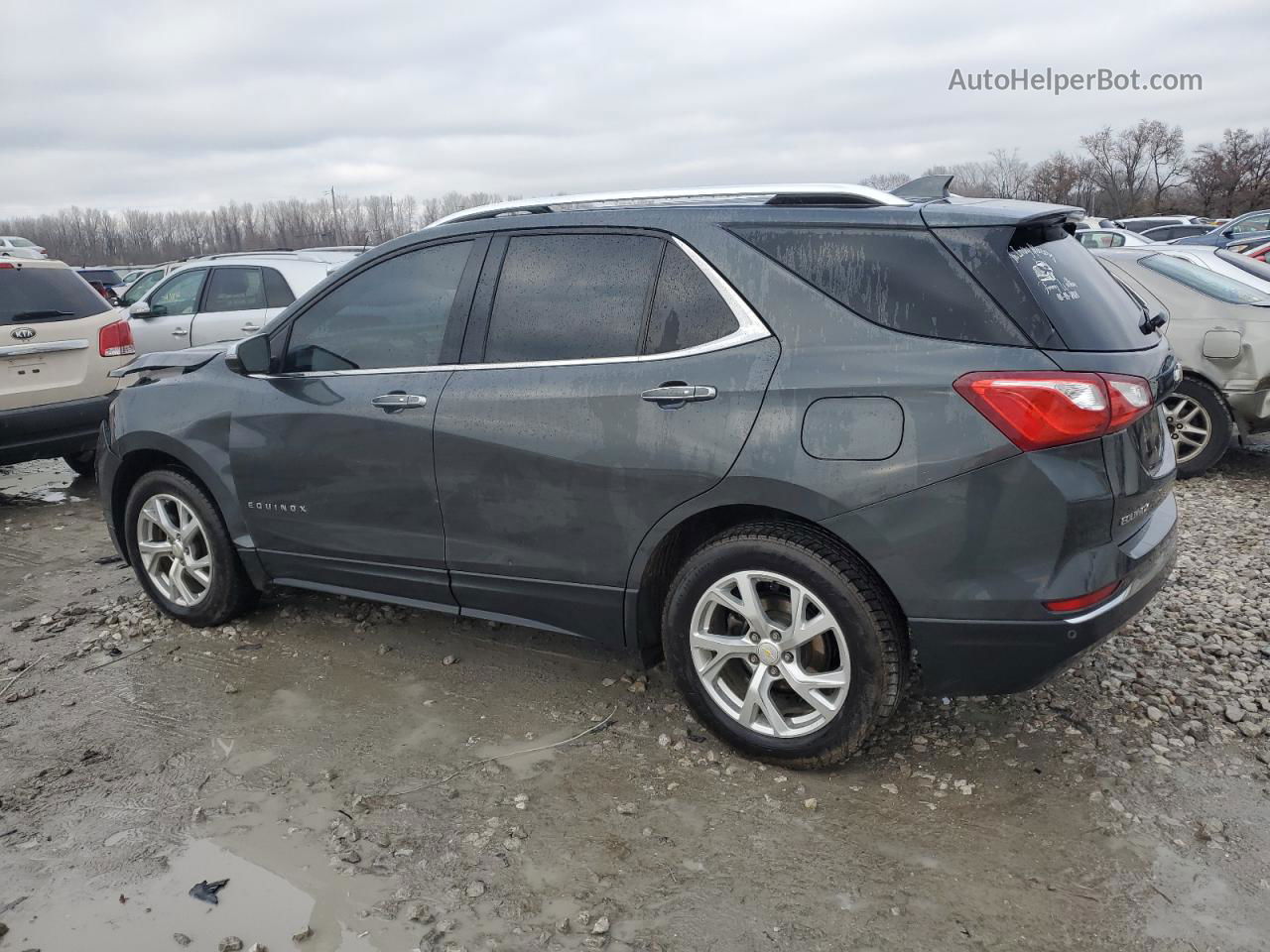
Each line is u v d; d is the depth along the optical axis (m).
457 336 3.55
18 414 6.56
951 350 2.73
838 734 2.98
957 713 3.48
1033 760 3.18
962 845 2.76
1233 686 3.61
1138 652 3.92
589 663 3.97
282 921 2.51
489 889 2.62
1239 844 2.72
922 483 2.72
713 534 3.31
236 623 4.48
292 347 3.96
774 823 2.88
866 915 2.49
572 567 3.35
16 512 6.81
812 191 3.05
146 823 2.95
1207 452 6.68
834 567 2.89
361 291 3.81
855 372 2.80
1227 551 5.13
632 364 3.17
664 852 2.76
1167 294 6.76
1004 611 2.72
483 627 4.37
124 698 3.78
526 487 3.36
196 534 4.35
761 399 2.92
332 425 3.77
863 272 2.88
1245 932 2.39
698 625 3.16
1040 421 2.62
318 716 3.60
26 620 4.64
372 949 2.41
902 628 2.97
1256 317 6.43
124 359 7.22
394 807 3.00
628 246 3.27
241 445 4.04
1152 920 2.44
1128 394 2.70
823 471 2.83
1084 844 2.75
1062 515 2.65
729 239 3.08
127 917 2.54
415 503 3.63
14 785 3.18
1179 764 3.13
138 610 4.70
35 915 2.55
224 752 3.36
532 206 3.52
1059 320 2.72
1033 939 2.39
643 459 3.11
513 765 3.23
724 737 3.21
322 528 3.91
